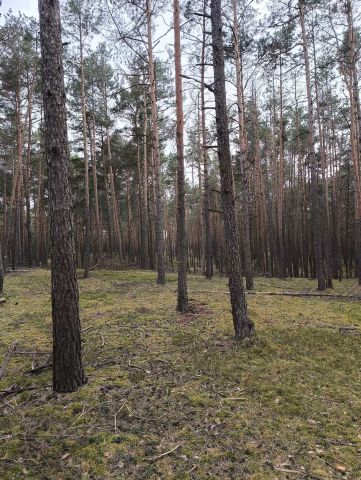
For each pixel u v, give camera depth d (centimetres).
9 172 3133
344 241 2864
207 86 688
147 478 311
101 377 509
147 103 2116
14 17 1834
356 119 1516
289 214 2722
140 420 400
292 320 845
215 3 679
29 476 315
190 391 469
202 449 350
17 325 829
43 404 440
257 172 2820
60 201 459
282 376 520
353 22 1412
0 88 2081
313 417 413
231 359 583
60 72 462
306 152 2906
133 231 4147
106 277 1797
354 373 544
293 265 2609
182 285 922
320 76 1973
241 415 412
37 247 2948
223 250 2642
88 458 337
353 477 314
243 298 686
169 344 663
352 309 1017
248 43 1412
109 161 2670
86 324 819
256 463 330
